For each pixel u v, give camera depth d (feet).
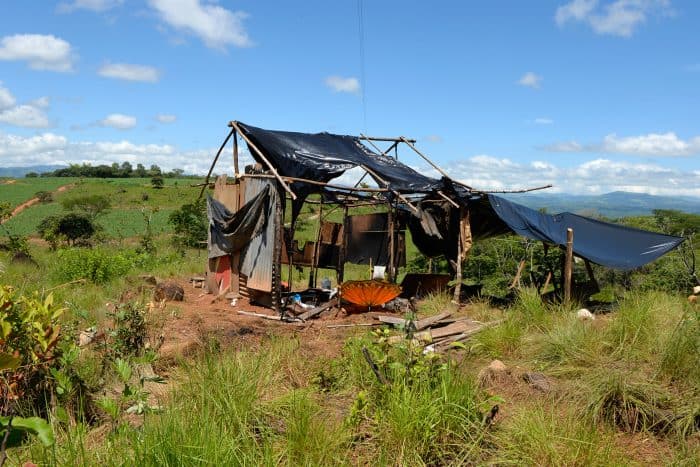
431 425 15.42
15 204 284.82
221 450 13.23
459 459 15.19
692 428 17.25
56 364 17.54
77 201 225.97
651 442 17.06
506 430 16.58
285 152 37.32
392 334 26.89
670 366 20.40
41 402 16.70
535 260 53.52
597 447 15.66
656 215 81.97
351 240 49.37
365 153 44.55
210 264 42.52
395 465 14.89
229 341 26.18
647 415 17.89
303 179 35.47
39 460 12.60
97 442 14.90
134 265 57.57
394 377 18.47
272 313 35.17
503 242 58.80
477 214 43.96
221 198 41.55
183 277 51.65
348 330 29.91
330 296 39.70
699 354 20.31
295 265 45.42
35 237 152.25
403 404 16.08
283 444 15.51
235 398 17.15
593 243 41.22
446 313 30.78
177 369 21.52
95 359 19.83
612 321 25.85
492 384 21.04
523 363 23.98
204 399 16.60
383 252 47.50
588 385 19.43
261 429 15.57
